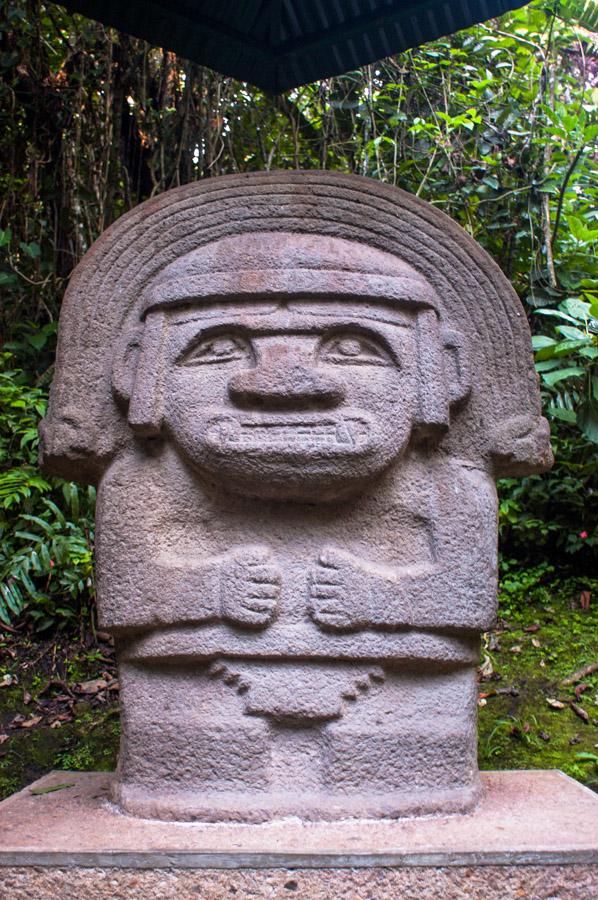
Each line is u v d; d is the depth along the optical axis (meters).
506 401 2.67
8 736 3.35
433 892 2.03
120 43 4.95
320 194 2.70
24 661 3.71
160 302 2.56
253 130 5.11
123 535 2.49
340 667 2.39
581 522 4.17
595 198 5.02
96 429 2.63
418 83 4.94
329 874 2.03
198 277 2.53
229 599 2.38
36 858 2.06
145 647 2.43
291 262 2.51
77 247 4.91
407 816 2.30
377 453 2.40
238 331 2.48
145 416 2.50
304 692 2.35
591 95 5.20
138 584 2.44
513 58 5.06
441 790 2.38
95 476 2.73
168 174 4.97
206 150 4.97
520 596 4.07
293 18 3.54
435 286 2.69
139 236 2.73
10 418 4.21
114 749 3.31
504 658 3.72
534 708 3.44
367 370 2.46
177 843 2.10
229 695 2.38
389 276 2.54
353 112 5.00
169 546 2.50
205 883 2.03
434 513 2.53
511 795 2.56
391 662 2.42
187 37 3.51
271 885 2.02
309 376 2.38
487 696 3.51
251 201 2.71
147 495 2.52
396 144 4.82
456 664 2.48
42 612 3.81
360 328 2.47
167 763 2.36
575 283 4.64
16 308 4.81
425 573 2.46
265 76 3.77
